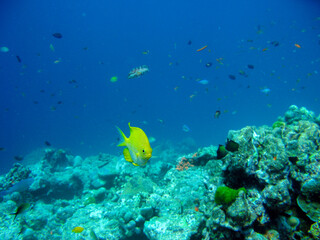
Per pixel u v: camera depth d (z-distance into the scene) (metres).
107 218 6.11
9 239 6.75
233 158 3.53
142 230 5.43
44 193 9.11
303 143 3.91
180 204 5.68
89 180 9.48
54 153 12.93
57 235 7.06
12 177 9.74
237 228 2.73
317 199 3.03
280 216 3.11
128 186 7.76
